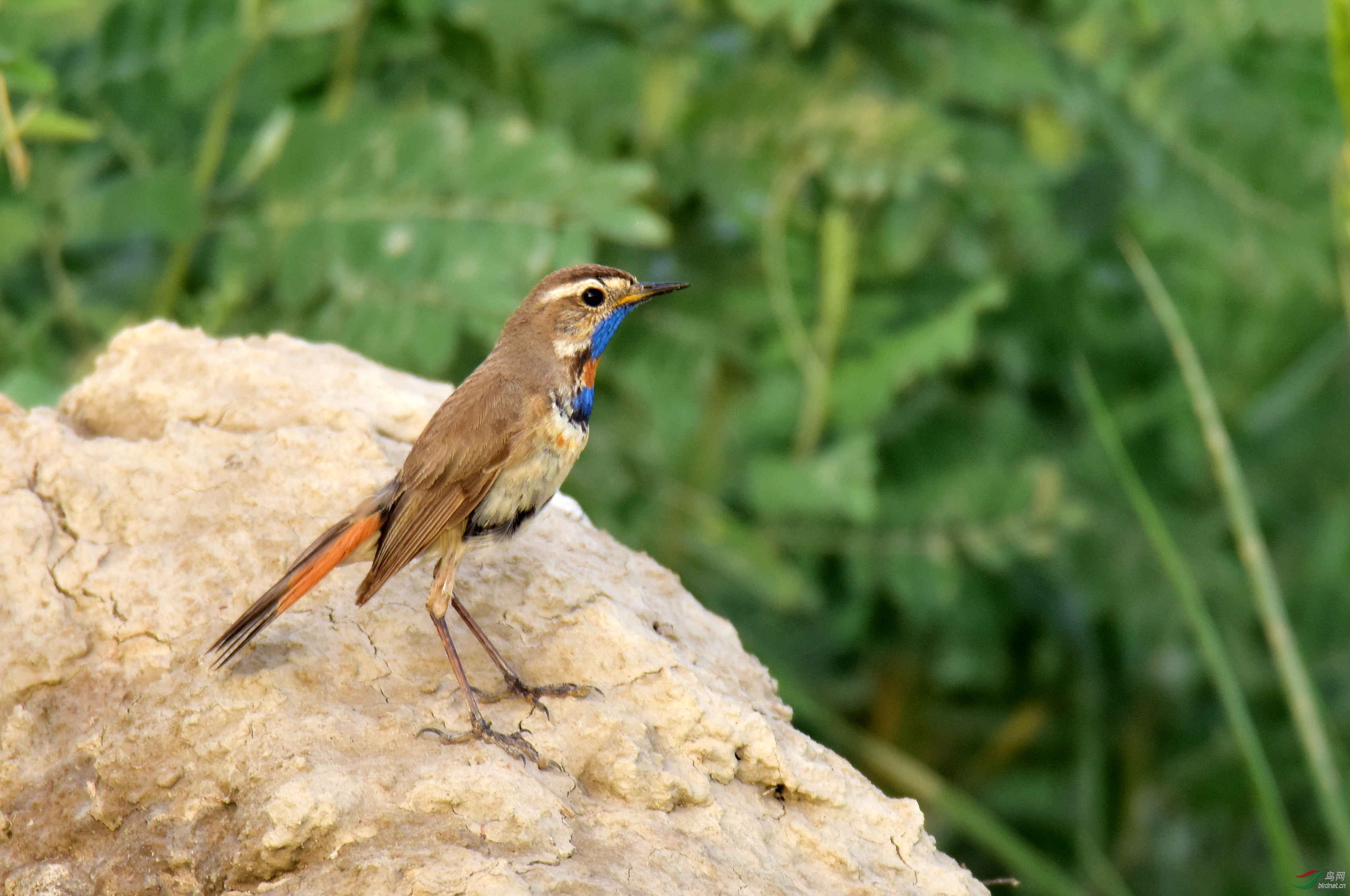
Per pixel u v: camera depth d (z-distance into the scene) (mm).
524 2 12703
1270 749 16797
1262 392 17141
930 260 14109
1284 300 16750
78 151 12211
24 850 6738
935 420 14938
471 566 7867
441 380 12805
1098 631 16625
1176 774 16953
